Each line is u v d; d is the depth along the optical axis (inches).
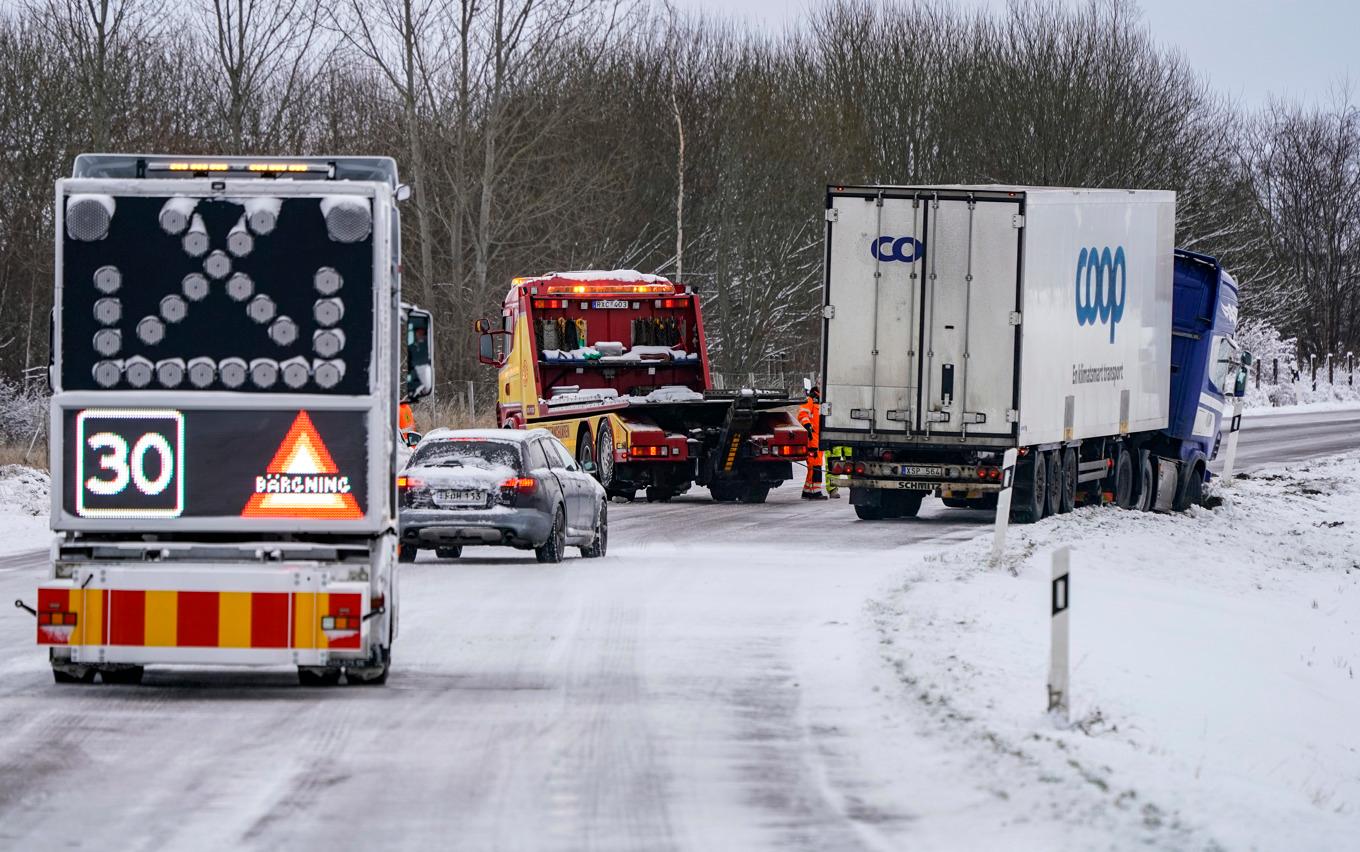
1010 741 1005.8
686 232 6417.3
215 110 4901.6
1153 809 855.1
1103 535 2471.7
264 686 1240.8
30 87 4680.1
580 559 2215.8
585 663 1344.7
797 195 6348.4
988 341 2534.5
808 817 848.3
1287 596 2289.6
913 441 2554.1
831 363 2581.2
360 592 1168.8
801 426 3314.5
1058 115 6884.8
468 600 1738.4
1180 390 3201.3
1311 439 5187.0
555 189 5108.3
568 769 958.4
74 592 1167.6
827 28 7337.6
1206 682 1473.9
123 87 4574.3
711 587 1847.9
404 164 5275.6
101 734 1053.2
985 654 1341.0
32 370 4731.8
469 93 4822.8
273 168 1229.7
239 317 1182.9
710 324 6314.0
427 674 1294.3
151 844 789.2
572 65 5226.4
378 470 1186.0
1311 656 1855.3
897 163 6988.2
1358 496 3607.3
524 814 851.4
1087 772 926.4
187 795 889.5
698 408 3250.5
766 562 2146.9
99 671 1240.8
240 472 1182.9
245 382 1182.9
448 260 5265.8
